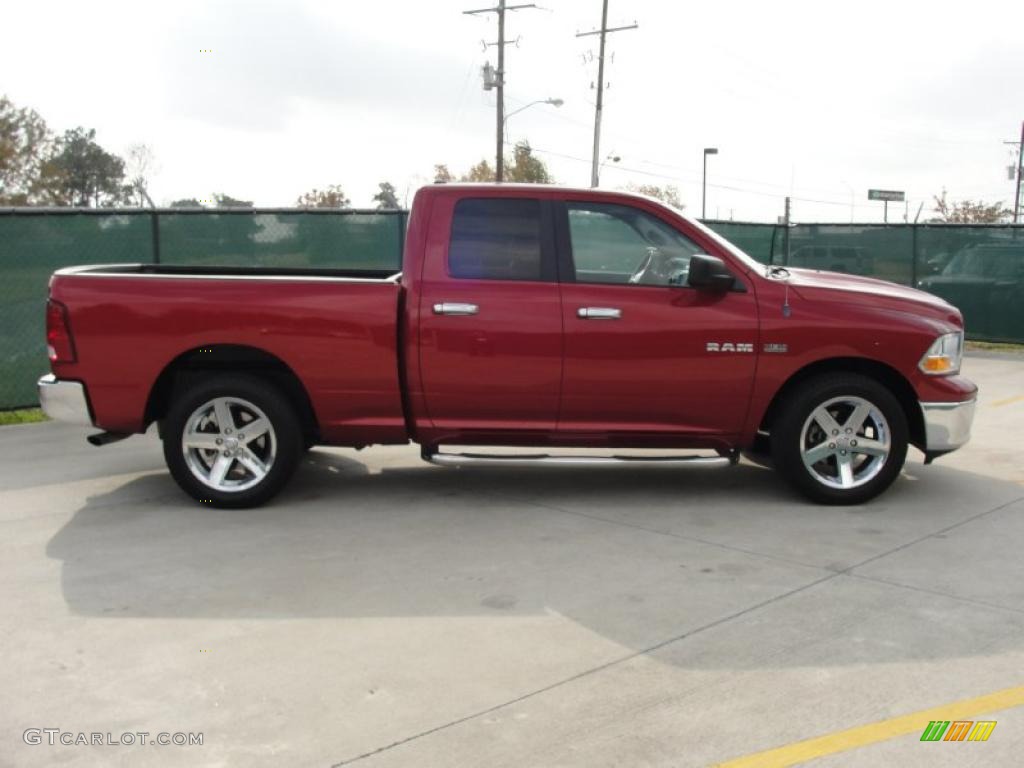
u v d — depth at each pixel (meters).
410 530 5.89
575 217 6.27
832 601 4.66
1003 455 7.85
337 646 4.19
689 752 3.30
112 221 10.44
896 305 6.27
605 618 4.47
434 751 3.32
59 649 4.17
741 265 6.23
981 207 50.41
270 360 6.35
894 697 3.68
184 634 4.32
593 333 6.10
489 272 6.19
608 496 6.67
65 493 6.81
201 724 3.52
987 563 5.20
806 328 6.13
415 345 6.14
